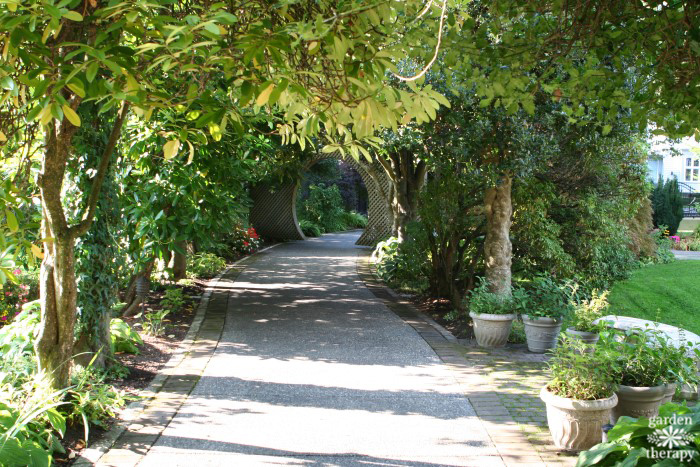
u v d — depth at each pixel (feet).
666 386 13.03
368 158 10.18
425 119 8.63
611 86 10.55
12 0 6.29
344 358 19.44
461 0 10.82
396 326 24.43
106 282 16.37
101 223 16.31
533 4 9.78
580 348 12.89
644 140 28.25
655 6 9.27
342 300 30.25
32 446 9.98
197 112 11.09
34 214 16.69
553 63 11.26
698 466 7.66
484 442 12.73
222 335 22.41
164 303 26.23
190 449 12.15
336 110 9.12
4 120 11.35
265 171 37.83
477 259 27.94
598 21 9.43
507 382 17.04
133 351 19.07
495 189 24.27
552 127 21.22
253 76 8.20
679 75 9.62
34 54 7.28
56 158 12.19
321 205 81.20
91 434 12.64
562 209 30.22
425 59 9.75
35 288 23.68
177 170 21.79
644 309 29.48
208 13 6.98
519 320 24.26
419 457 11.96
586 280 30.32
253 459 11.74
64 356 13.03
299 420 13.88
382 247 43.91
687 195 78.84
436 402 15.26
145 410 14.30
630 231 38.68
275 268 42.16
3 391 12.48
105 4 8.75
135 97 7.31
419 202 29.04
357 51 8.43
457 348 20.99
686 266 40.22
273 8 8.24
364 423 13.74
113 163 16.92
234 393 15.75
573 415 11.93
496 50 10.14
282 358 19.34
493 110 20.33
